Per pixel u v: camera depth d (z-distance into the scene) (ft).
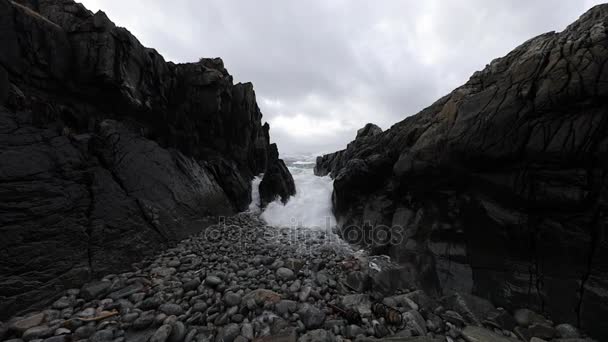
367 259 28.50
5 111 19.48
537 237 18.94
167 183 33.09
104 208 23.66
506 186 20.65
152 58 36.83
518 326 17.04
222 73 53.01
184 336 14.94
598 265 16.21
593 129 16.67
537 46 21.15
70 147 22.85
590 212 16.79
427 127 28.84
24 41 23.30
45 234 18.66
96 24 28.78
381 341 14.56
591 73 16.84
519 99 20.02
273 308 17.63
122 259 22.94
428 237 26.07
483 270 21.30
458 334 16.31
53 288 17.61
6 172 17.79
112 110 31.27
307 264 26.45
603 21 17.90
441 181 25.81
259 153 68.54
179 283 20.79
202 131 47.57
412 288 22.70
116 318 16.06
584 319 16.10
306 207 48.93
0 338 14.02
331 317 17.28
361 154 42.47
